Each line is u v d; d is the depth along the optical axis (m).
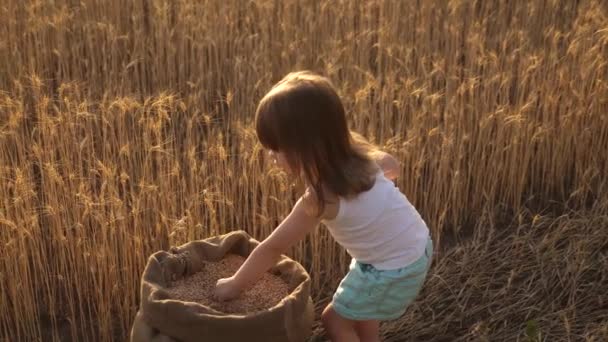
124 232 3.17
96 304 3.34
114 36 4.55
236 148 4.00
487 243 3.58
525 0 4.97
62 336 3.20
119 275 3.25
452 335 3.20
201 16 4.71
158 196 3.44
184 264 2.71
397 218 2.53
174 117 4.25
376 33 4.79
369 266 2.58
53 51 4.62
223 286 2.58
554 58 4.16
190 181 3.55
